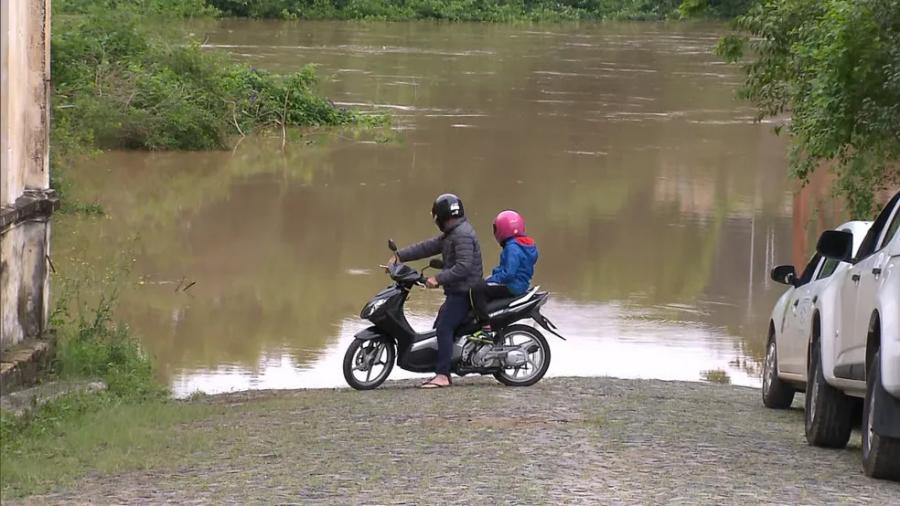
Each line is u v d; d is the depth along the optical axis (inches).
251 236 1017.5
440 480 299.3
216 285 842.8
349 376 500.1
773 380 479.2
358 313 775.7
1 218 433.1
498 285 502.0
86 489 299.0
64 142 1196.5
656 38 3009.4
